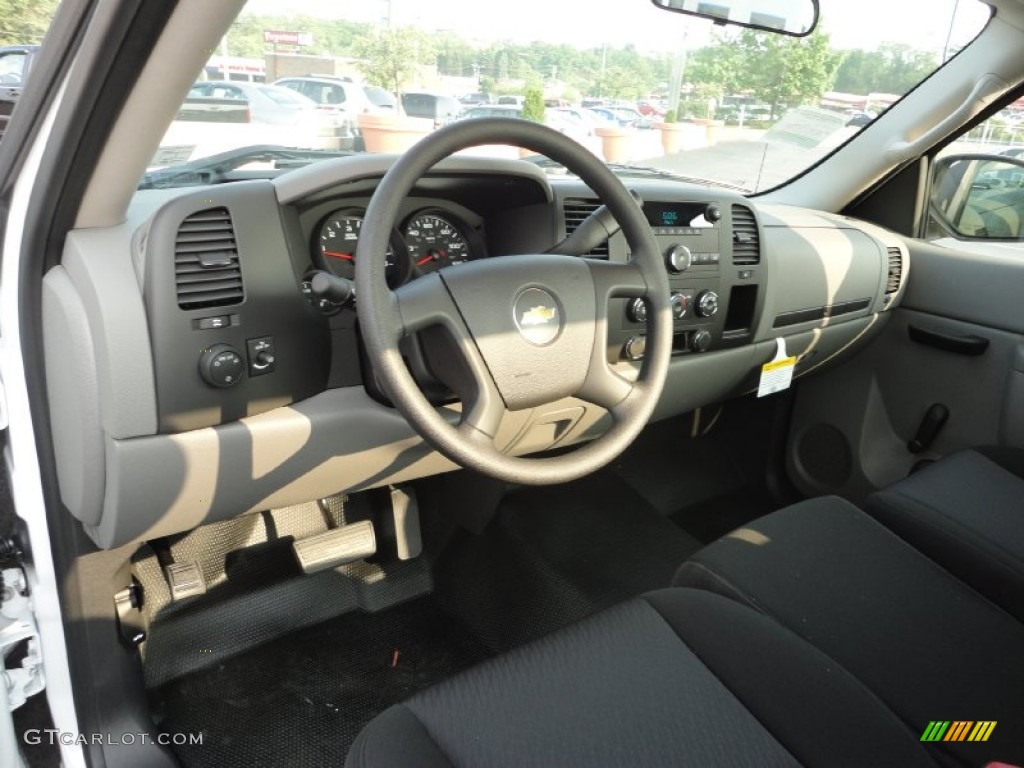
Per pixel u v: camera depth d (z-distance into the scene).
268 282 1.13
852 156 2.27
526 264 1.08
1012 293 1.92
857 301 2.04
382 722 0.86
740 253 1.71
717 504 2.28
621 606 1.05
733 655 0.95
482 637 1.69
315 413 1.23
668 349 1.16
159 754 1.32
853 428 2.24
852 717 0.86
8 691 1.22
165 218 1.03
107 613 1.28
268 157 1.44
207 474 1.15
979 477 1.43
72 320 1.01
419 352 1.11
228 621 1.61
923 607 1.11
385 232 0.96
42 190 0.97
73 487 1.13
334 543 1.60
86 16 0.79
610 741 0.83
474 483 1.86
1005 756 0.87
